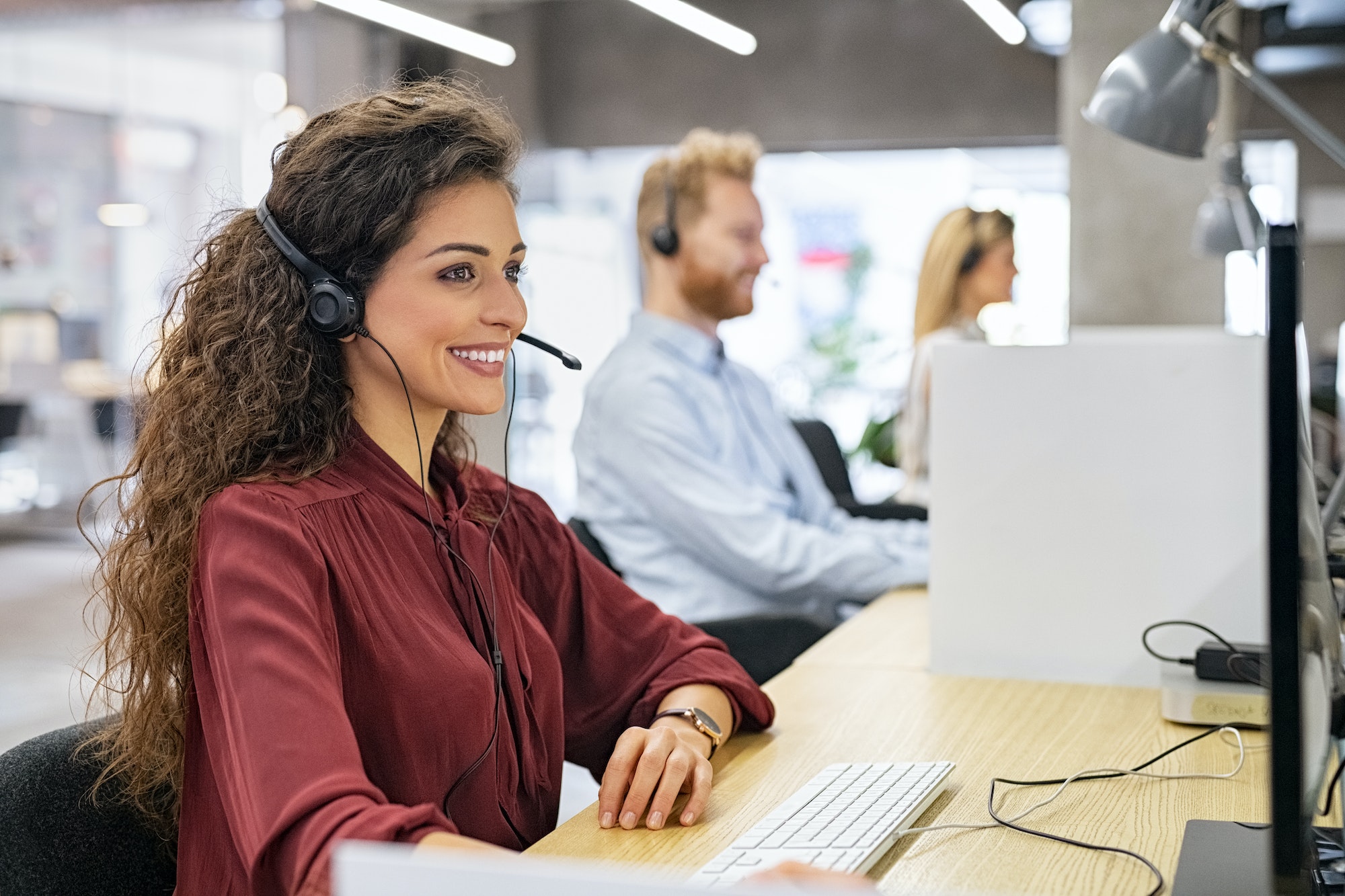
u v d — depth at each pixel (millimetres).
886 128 7238
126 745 1131
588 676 1435
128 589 1156
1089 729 1454
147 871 1138
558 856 1048
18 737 3787
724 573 2547
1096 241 2881
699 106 7469
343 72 6723
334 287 1160
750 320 10039
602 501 2613
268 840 882
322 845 858
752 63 7387
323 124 1218
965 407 1727
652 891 644
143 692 1146
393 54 6664
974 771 1291
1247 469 1622
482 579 1242
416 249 1165
